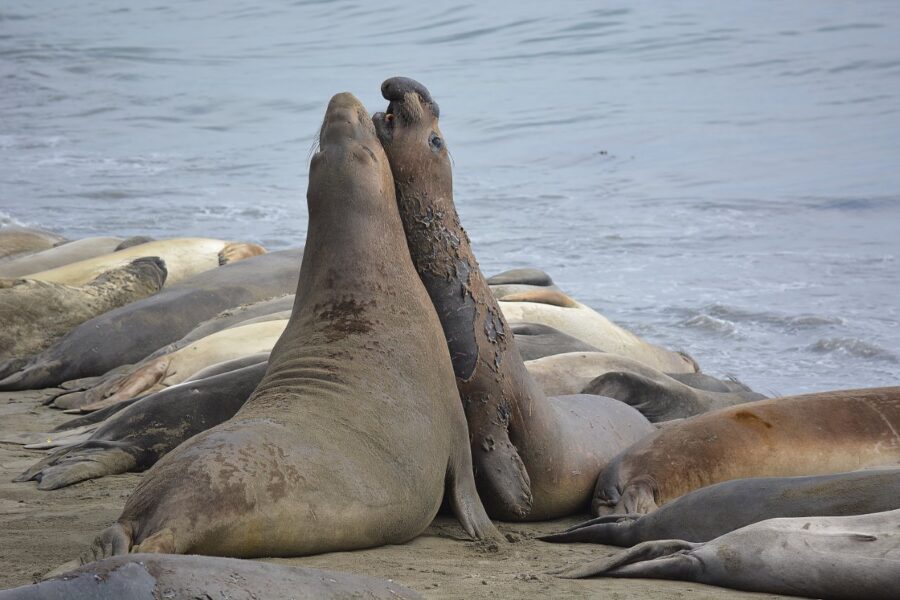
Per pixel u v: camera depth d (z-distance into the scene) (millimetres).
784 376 44000
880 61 137375
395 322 21172
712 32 163000
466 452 22281
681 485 24578
